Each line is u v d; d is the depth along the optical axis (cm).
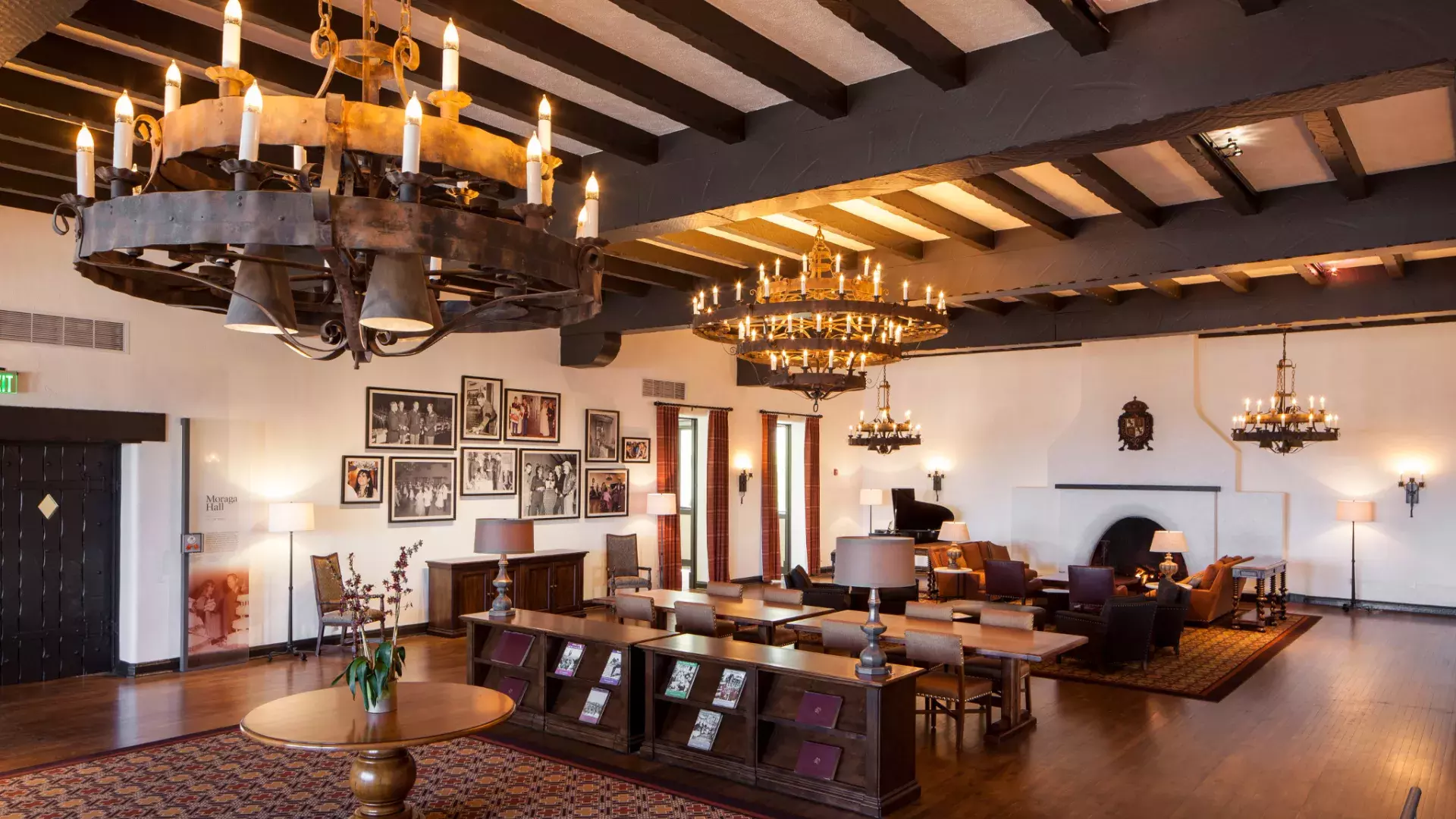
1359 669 968
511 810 549
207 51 458
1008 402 1681
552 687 730
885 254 923
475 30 412
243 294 270
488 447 1188
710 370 1530
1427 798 582
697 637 690
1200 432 1470
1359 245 663
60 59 483
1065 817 548
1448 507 1331
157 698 787
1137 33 418
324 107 246
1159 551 1284
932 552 1420
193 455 912
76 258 248
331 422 1030
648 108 500
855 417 1827
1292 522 1437
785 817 542
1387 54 360
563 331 1274
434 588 1099
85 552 864
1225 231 723
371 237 215
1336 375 1414
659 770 626
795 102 525
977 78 461
